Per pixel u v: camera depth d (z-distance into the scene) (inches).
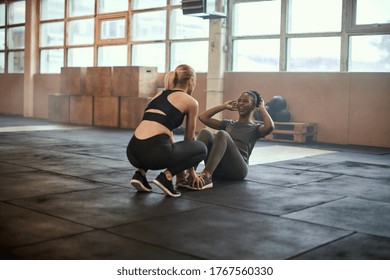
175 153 149.9
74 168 208.2
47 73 549.6
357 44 343.6
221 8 384.2
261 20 387.5
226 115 404.5
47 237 111.5
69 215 131.3
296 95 365.4
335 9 351.3
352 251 106.3
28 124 454.6
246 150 182.7
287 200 154.6
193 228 121.2
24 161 224.5
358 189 176.1
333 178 197.8
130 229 119.3
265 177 195.3
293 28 371.9
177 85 156.9
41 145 289.7
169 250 104.6
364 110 336.8
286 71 372.2
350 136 343.0
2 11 608.4
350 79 341.1
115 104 446.0
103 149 277.3
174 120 151.5
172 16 442.0
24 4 580.7
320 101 354.3
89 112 467.8
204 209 140.6
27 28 561.0
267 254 103.3
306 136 351.3
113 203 145.7
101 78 456.8
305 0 364.5
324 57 357.7
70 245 106.3
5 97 602.2
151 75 439.2
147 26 462.3
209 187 169.2
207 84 406.3
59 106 492.1
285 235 116.9
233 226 123.7
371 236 117.6
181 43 437.4
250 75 388.5
